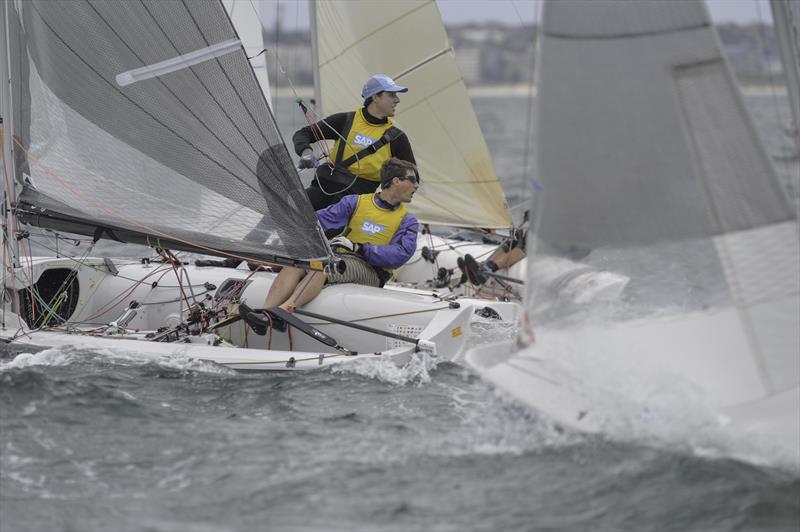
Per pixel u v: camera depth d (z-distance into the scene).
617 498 14.96
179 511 14.73
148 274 25.64
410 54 31.58
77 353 20.98
